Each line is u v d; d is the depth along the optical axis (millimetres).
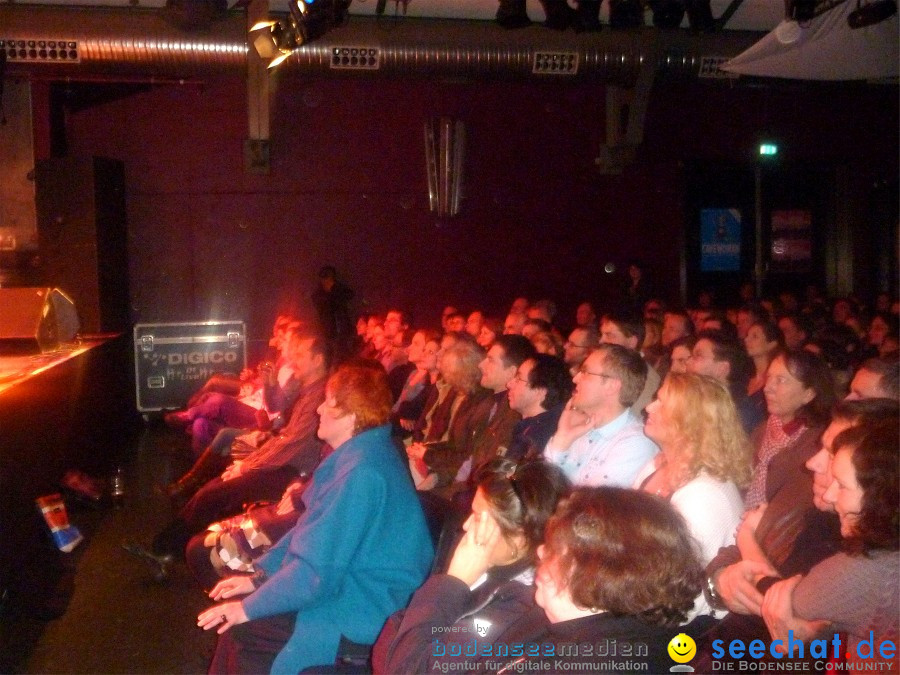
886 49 5547
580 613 1571
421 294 10219
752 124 10445
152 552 4211
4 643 3555
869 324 6137
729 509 2213
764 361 4137
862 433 1732
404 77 7449
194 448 6047
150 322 9773
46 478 4594
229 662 2646
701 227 10523
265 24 6715
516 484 1854
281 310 10023
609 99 9672
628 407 2807
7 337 5516
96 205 8250
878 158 10578
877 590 1664
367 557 2531
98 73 7250
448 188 9953
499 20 6844
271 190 9906
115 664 3373
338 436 2711
